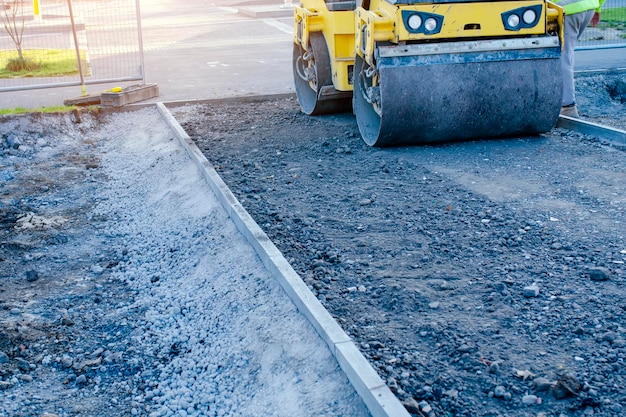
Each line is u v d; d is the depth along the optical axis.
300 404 3.90
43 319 5.37
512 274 5.04
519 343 4.21
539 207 6.17
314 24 9.96
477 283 4.95
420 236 5.79
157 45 19.27
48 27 23.08
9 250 6.60
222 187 6.79
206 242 6.23
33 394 4.43
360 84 8.77
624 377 3.83
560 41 8.06
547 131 8.37
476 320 4.48
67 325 5.27
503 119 8.07
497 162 7.53
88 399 4.38
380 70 7.76
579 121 8.55
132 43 19.83
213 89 12.64
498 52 7.95
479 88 7.89
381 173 7.43
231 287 5.31
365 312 4.69
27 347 4.98
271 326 4.64
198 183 7.45
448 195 6.62
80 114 10.77
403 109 7.83
